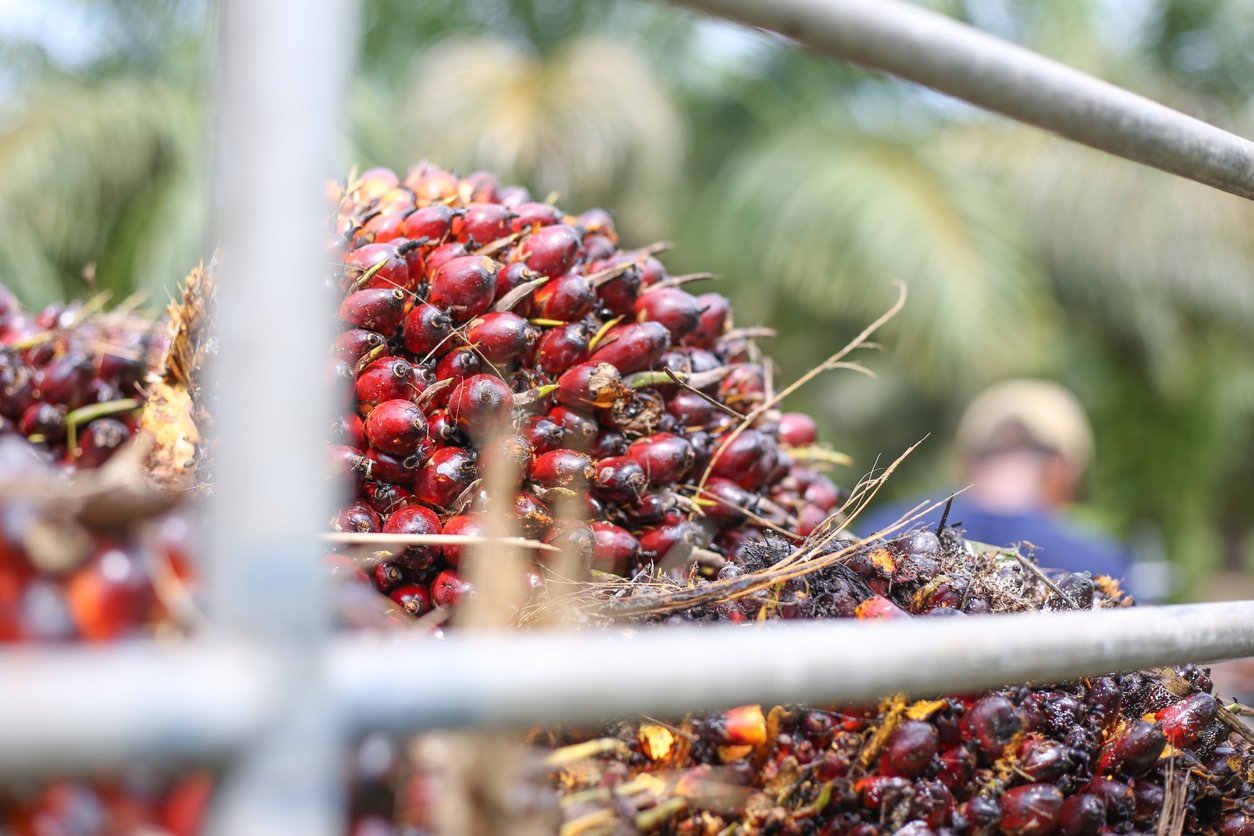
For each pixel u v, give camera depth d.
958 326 4.41
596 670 1.05
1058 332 5.55
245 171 1.03
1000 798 1.29
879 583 1.38
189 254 3.70
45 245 3.82
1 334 1.64
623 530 1.44
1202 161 1.33
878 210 4.59
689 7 1.20
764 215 4.85
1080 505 4.90
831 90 5.49
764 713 1.28
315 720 0.93
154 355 1.62
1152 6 6.16
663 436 1.48
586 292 1.47
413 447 1.39
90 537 1.11
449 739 1.13
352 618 1.17
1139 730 1.32
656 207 4.89
